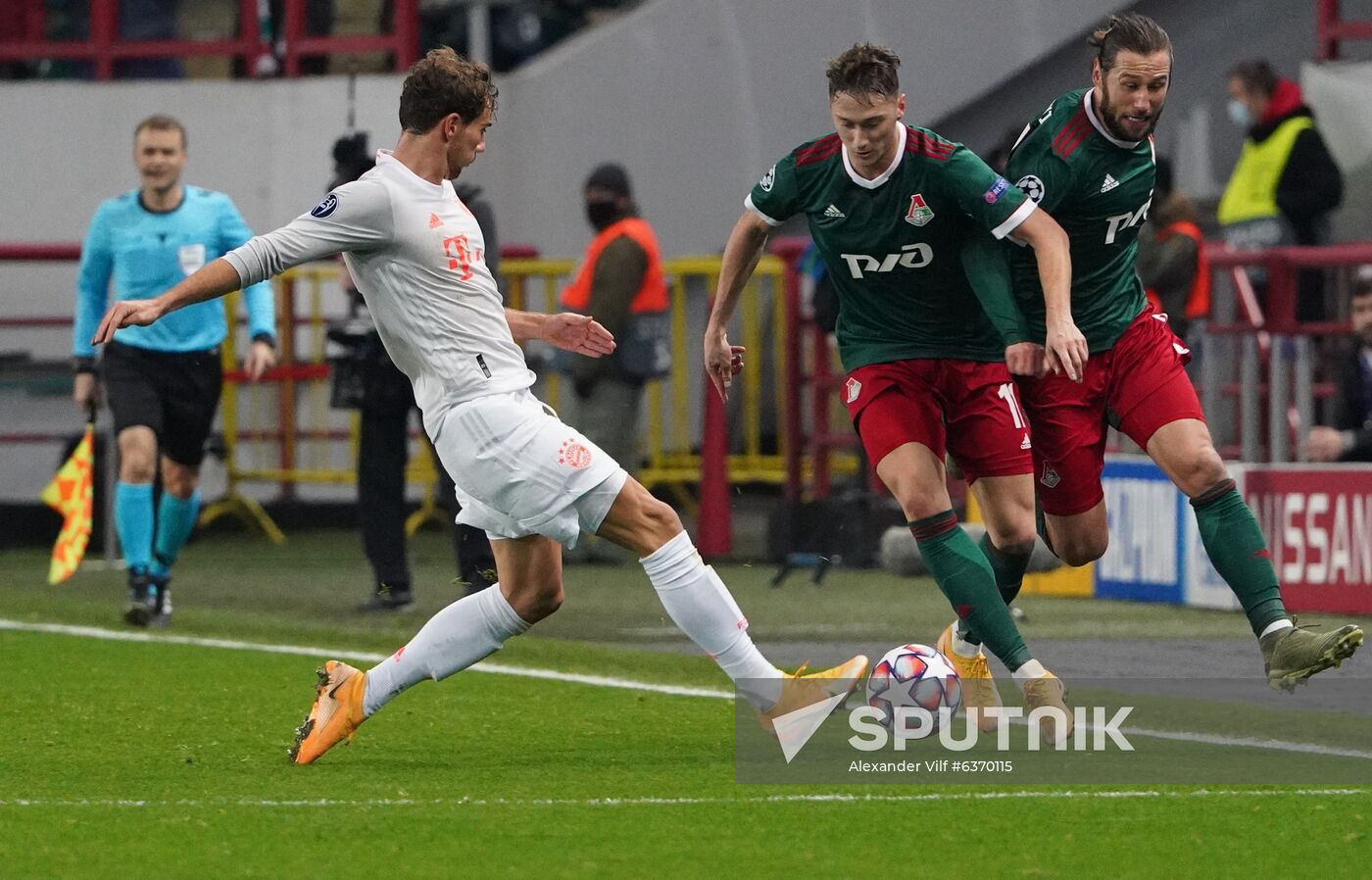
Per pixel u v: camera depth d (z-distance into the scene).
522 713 25.16
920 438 23.06
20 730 23.86
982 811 19.05
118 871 16.67
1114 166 23.05
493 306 21.69
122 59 55.75
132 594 33.88
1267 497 35.53
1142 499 38.00
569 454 21.20
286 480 51.00
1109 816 18.83
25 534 50.38
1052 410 24.14
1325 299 39.31
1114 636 33.38
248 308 34.69
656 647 31.84
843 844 17.64
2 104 54.81
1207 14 53.62
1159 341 24.06
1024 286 23.86
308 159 54.34
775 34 52.88
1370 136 49.12
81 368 34.44
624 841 17.75
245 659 30.25
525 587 21.86
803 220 55.84
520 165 54.62
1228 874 16.58
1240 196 45.22
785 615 36.22
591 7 58.22
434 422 21.55
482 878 16.42
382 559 36.53
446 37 57.03
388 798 19.72
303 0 54.97
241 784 20.50
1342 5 53.72
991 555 24.34
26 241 54.81
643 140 53.81
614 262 42.72
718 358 24.38
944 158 22.02
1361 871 16.69
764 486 56.53
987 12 52.53
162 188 34.28
